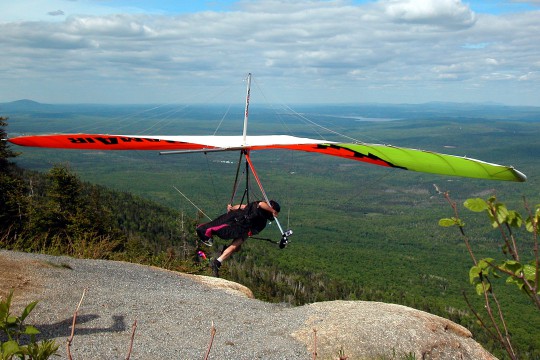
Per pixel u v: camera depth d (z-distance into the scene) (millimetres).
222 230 8633
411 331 6793
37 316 6379
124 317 6766
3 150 26625
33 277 7820
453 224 3082
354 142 7551
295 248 192125
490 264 3002
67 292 7492
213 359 5652
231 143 9250
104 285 8227
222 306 7809
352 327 6719
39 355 2697
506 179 6133
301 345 6379
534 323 104062
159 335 6262
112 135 8633
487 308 3014
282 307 8281
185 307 7539
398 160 7395
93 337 5926
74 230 28109
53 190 30141
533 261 2941
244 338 6453
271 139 10219
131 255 15211
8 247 11797
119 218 92562
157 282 9172
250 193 9305
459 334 7426
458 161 6203
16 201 24375
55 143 8602
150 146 9227
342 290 116812
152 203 114125
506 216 2979
